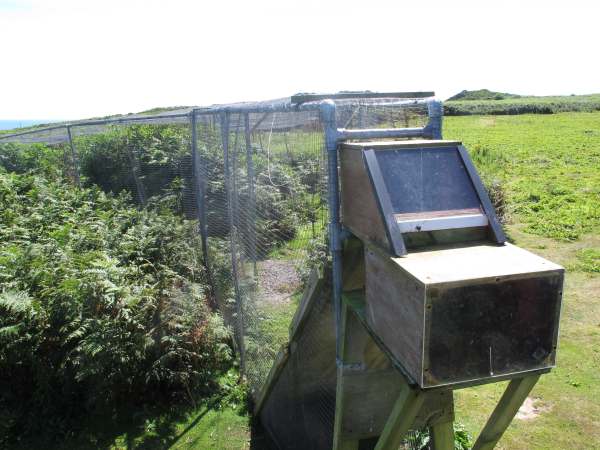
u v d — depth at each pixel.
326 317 2.84
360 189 2.11
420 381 1.64
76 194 9.21
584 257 9.02
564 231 10.45
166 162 8.26
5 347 4.50
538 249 9.60
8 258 5.30
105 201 8.76
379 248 1.93
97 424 4.71
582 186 14.45
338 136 2.31
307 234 2.82
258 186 3.60
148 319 5.04
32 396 4.77
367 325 2.15
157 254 6.39
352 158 2.17
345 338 2.47
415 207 1.94
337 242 2.40
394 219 1.87
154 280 5.72
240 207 4.29
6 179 9.86
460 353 1.63
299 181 2.84
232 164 4.42
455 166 2.08
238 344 5.38
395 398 2.66
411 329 1.68
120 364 4.64
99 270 4.83
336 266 2.43
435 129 2.46
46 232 7.18
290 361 3.54
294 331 3.22
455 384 1.66
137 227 6.83
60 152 13.11
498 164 17.12
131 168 9.64
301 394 3.46
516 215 11.93
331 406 2.95
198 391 5.05
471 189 2.03
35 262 5.19
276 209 3.26
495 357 1.66
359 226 2.16
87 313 4.68
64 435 4.59
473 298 1.59
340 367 2.54
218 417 4.76
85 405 4.72
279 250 3.31
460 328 1.61
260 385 4.36
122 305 4.71
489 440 2.06
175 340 4.79
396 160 2.05
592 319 6.70
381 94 2.65
